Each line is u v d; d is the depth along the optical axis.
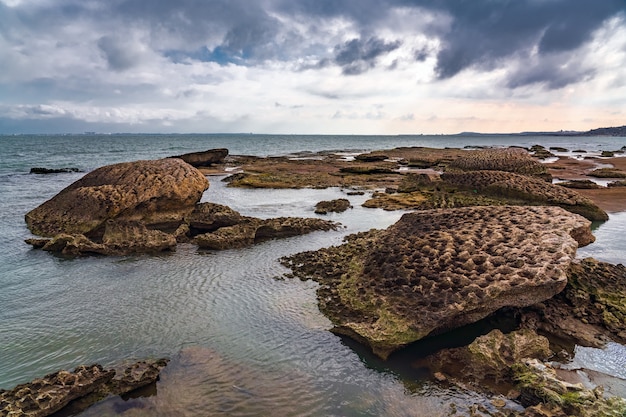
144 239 15.95
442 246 11.04
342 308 10.43
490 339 8.39
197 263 14.35
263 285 12.30
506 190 25.34
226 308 10.75
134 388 7.38
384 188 34.06
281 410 6.91
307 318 10.18
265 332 9.53
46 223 18.22
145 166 20.27
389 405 7.00
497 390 7.33
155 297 11.44
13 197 27.98
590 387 7.37
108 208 17.36
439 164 54.31
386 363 8.29
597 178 39.97
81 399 7.10
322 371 8.05
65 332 9.45
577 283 10.84
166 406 6.97
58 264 14.18
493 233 11.29
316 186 35.34
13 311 10.52
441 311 8.88
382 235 13.14
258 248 16.30
